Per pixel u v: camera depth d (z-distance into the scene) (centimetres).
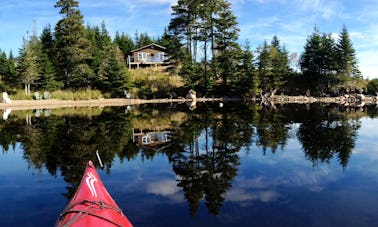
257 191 823
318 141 1477
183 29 5381
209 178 936
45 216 688
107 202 546
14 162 1123
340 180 912
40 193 821
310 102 4806
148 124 2106
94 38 6388
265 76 5084
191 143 1458
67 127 1973
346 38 5344
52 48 5309
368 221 650
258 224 636
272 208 715
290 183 888
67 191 834
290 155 1209
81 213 490
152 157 1195
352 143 1426
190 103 4259
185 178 937
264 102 4641
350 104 4403
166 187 855
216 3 5062
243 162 1114
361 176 946
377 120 2286
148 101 4553
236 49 4953
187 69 4784
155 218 662
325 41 5547
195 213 686
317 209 708
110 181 912
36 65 4266
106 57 4953
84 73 4644
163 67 6097
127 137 1627
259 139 1534
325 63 5444
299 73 5925
